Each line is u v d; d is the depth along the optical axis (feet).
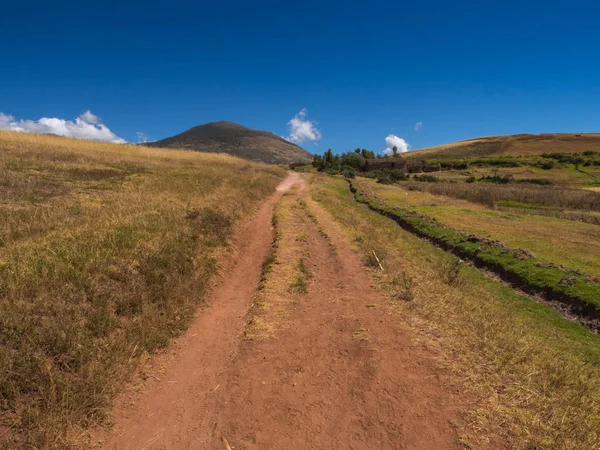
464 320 21.13
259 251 35.27
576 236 52.54
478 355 16.84
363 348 17.26
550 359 18.22
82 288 17.53
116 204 35.35
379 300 23.31
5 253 19.95
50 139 86.28
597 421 13.17
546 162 274.16
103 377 13.64
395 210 70.64
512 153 349.61
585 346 22.90
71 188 40.75
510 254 39.52
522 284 34.24
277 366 16.17
